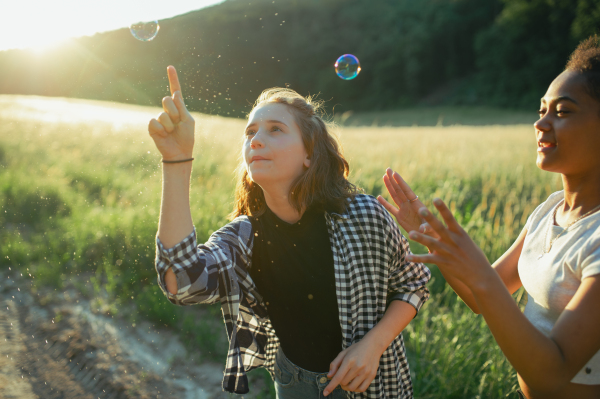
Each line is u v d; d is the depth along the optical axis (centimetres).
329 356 151
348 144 1445
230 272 141
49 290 407
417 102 7419
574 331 89
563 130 102
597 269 92
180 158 124
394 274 149
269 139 142
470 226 483
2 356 297
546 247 113
